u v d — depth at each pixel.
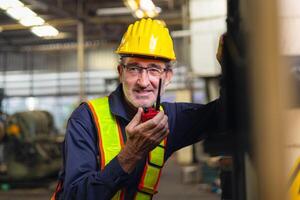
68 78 14.84
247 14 0.67
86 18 9.11
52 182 6.42
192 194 5.79
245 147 0.71
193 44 6.68
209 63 6.54
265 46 0.61
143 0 7.59
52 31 9.16
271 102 0.61
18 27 9.66
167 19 10.20
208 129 1.40
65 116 14.67
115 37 11.42
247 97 0.67
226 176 1.13
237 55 0.83
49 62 15.00
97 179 1.03
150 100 1.23
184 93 8.84
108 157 1.23
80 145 1.20
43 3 8.11
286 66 0.64
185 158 8.98
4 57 15.14
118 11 9.81
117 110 1.26
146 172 1.29
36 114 6.51
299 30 0.71
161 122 0.99
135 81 1.22
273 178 0.61
